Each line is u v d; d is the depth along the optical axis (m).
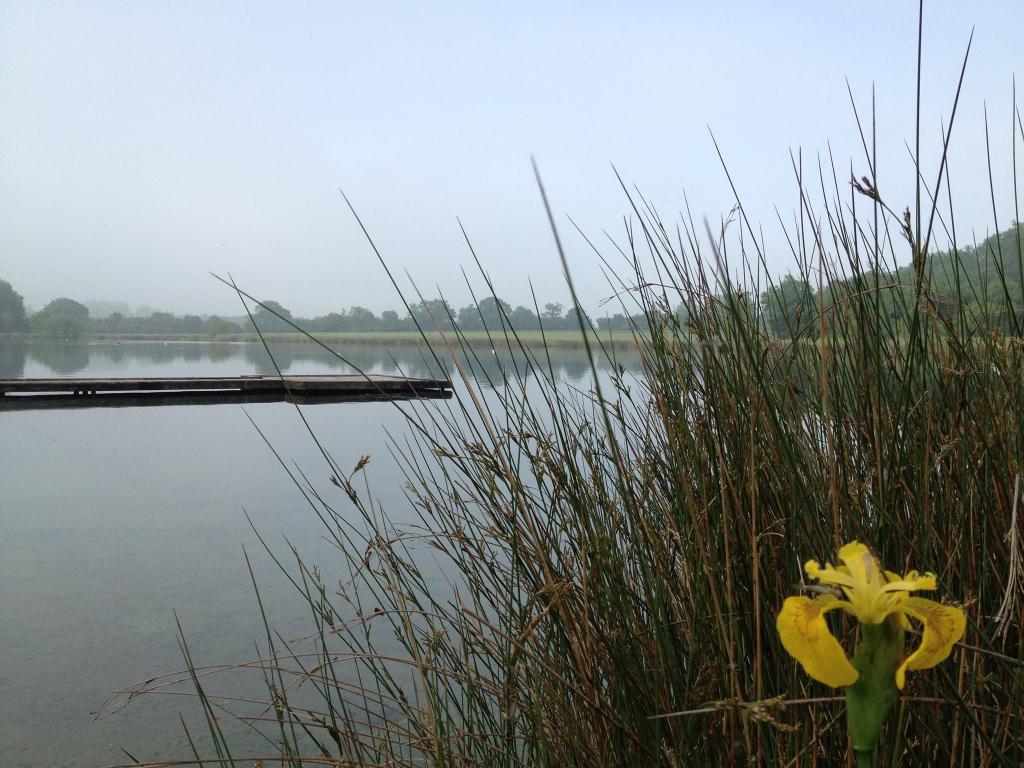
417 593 2.63
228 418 8.89
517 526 1.31
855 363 1.11
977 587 0.98
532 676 1.30
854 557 0.46
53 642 2.50
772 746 0.95
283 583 3.08
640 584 1.42
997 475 1.02
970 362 1.14
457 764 1.41
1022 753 0.83
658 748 1.00
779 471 1.13
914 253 0.97
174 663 2.35
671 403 1.44
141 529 3.94
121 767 1.50
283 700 1.56
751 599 1.08
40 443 6.91
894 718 0.80
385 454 6.10
